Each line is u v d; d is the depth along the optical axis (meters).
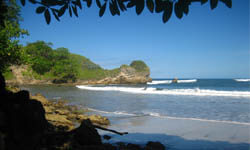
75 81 86.69
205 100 17.09
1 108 2.01
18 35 12.09
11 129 1.92
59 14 2.08
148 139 6.15
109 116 10.48
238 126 7.88
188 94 23.59
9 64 12.76
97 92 31.02
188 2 1.49
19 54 12.23
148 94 24.80
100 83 88.44
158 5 1.53
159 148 5.07
